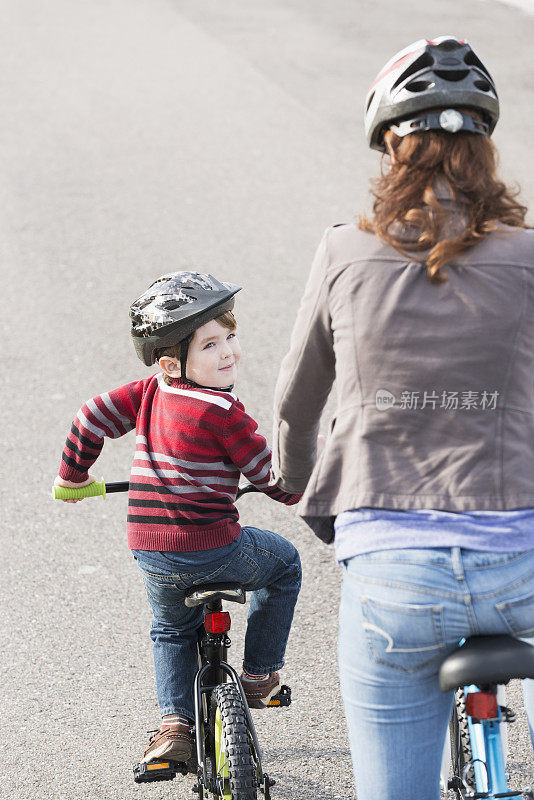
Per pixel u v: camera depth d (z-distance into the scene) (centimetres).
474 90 855
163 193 4016
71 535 1984
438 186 848
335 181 4053
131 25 6781
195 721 1232
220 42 6172
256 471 1173
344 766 1372
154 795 1346
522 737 1401
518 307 823
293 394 927
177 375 1192
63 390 2583
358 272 848
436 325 824
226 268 3291
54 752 1424
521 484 817
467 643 816
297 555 1291
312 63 5612
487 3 6612
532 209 3250
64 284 3253
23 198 4047
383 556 815
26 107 5231
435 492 818
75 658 1627
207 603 1224
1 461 2270
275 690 1340
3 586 1825
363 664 838
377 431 838
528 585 811
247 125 4753
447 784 1160
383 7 6700
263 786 1127
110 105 5178
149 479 1184
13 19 7188
